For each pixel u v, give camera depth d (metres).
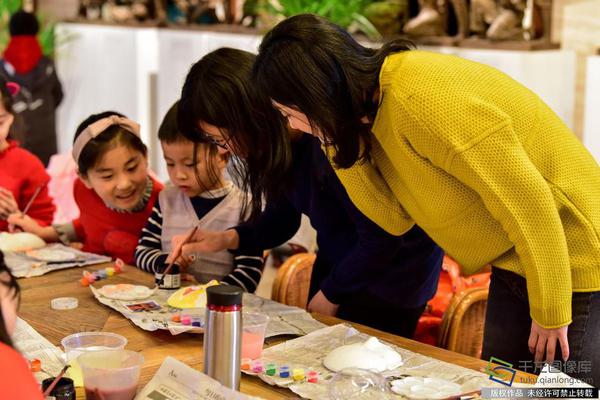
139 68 5.66
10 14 5.98
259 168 1.79
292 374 1.46
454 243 1.69
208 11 5.27
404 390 1.40
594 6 3.76
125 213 2.59
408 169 1.60
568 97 3.89
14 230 2.66
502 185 1.48
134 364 1.38
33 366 1.48
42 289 2.08
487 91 1.54
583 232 1.61
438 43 4.11
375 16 4.23
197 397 1.30
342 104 1.48
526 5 4.00
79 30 6.03
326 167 1.85
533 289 1.56
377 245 1.85
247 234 2.20
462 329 2.06
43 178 2.94
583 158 1.64
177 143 2.21
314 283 2.16
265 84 1.51
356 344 1.54
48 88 5.37
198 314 1.80
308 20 1.49
